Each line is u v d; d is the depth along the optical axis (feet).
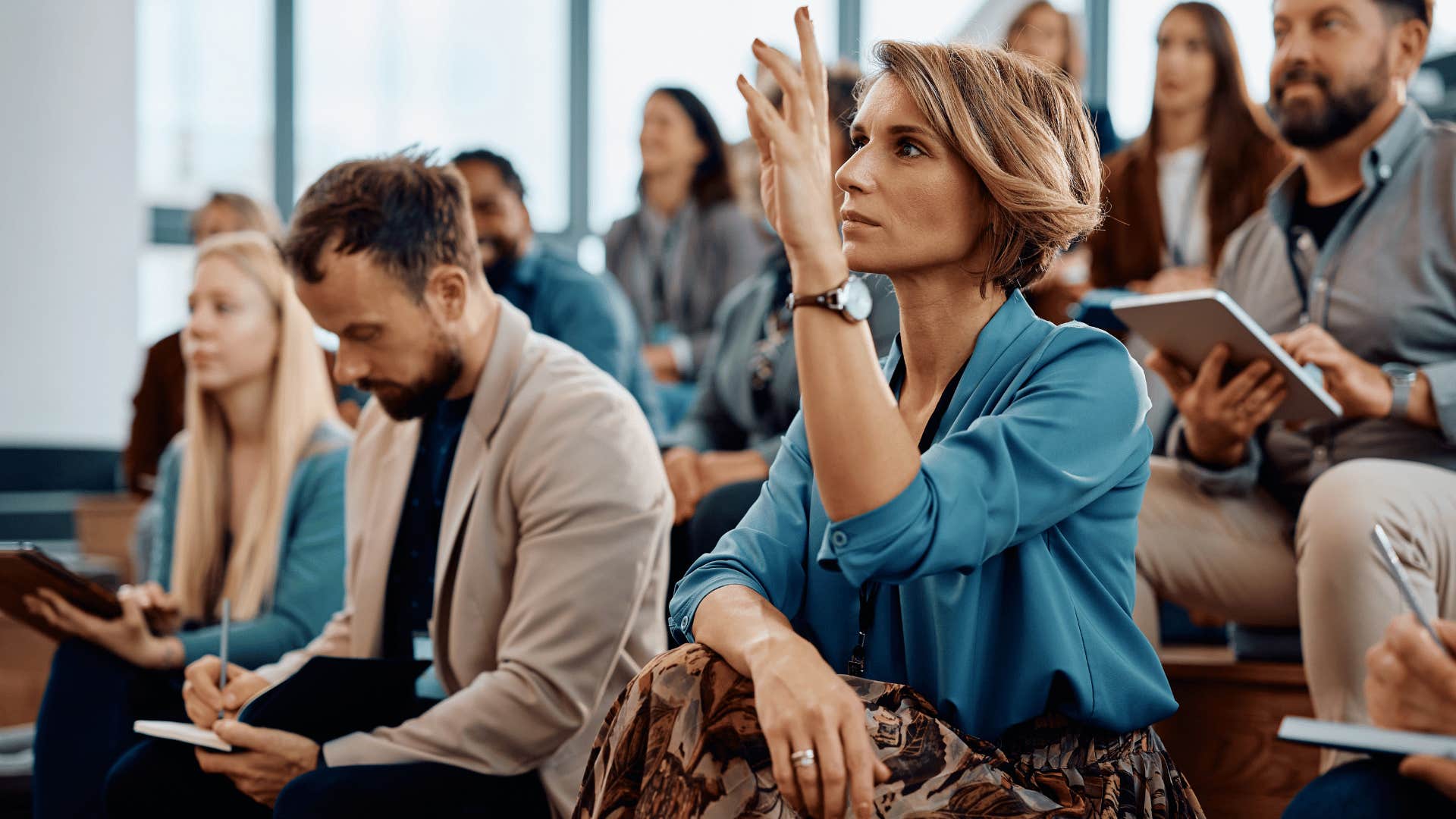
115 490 18.78
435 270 5.78
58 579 6.42
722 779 3.44
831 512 3.44
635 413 5.98
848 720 3.27
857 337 3.40
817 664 3.40
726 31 23.34
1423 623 4.13
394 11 23.07
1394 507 5.67
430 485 6.26
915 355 4.05
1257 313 7.31
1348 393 6.30
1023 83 3.83
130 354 21.06
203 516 8.14
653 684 3.67
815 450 3.40
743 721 3.51
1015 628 3.67
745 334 9.36
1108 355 3.82
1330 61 6.85
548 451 5.69
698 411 9.61
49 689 6.76
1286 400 6.03
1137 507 3.89
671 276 13.80
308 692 5.54
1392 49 6.82
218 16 22.62
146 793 5.91
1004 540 3.51
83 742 6.66
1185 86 9.63
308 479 7.92
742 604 3.76
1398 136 6.84
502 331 5.96
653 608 5.93
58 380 20.35
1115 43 20.38
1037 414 3.65
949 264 3.87
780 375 8.83
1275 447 6.85
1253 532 6.53
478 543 5.79
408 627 6.31
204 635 7.22
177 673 6.98
